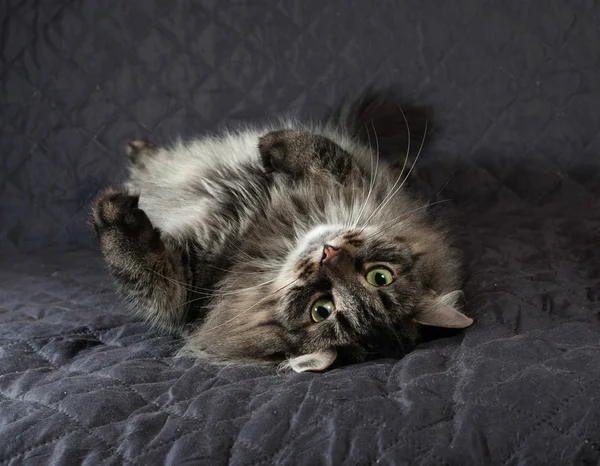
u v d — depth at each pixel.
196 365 0.72
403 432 0.60
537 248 0.93
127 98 1.06
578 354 0.65
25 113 1.05
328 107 1.07
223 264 0.81
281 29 1.07
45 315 0.83
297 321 0.77
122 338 0.79
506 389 0.62
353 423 0.60
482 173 1.07
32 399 0.66
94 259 1.00
